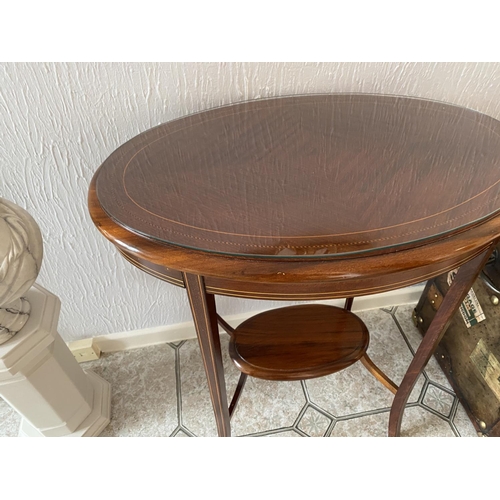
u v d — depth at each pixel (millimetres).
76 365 986
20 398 825
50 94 722
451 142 677
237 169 632
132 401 1097
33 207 862
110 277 1035
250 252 476
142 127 808
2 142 757
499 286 821
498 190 551
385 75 837
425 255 472
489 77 864
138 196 580
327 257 467
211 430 1025
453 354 1035
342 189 576
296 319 926
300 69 802
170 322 1200
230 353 861
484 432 947
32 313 782
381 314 1284
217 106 818
